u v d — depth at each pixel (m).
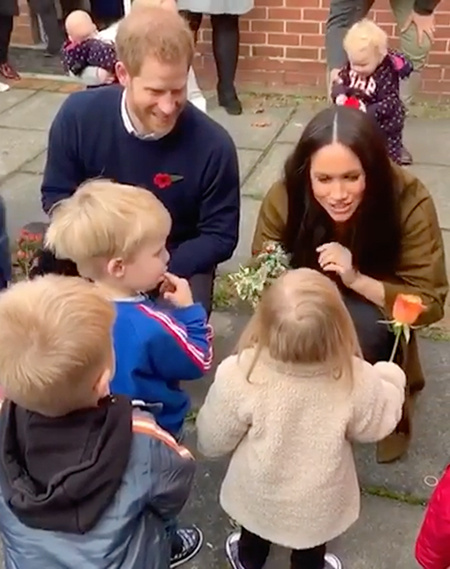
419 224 2.42
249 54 5.84
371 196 2.32
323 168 2.27
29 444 1.52
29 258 3.04
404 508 2.49
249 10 5.32
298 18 5.66
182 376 1.99
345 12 4.61
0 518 1.58
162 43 2.26
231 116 5.44
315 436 1.88
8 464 1.53
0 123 5.38
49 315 1.49
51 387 1.47
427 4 4.78
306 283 1.83
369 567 2.30
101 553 1.51
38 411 1.52
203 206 2.63
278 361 1.83
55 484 1.48
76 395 1.50
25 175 4.67
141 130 2.47
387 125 4.28
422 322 2.49
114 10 6.05
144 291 1.99
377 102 4.24
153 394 1.95
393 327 2.28
